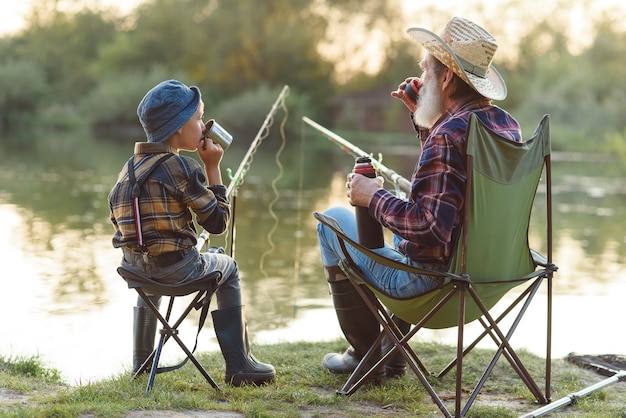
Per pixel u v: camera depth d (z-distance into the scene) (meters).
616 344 4.86
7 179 15.09
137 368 3.12
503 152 2.60
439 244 2.57
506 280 2.77
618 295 6.39
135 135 36.22
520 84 44.41
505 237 2.72
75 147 25.61
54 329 5.03
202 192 2.88
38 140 29.03
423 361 3.61
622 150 26.19
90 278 6.57
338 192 14.56
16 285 6.26
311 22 45.94
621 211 12.53
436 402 2.70
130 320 5.29
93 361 4.31
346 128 45.84
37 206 11.33
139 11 48.00
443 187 2.56
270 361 3.53
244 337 3.09
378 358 3.17
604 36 41.41
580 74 37.38
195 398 2.78
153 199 2.82
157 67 43.19
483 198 2.59
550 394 3.06
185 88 2.95
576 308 5.91
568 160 25.59
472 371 3.49
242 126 38.28
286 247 8.57
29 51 49.66
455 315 2.78
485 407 2.88
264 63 44.00
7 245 8.08
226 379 3.06
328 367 3.34
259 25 44.19
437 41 2.72
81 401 2.71
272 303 5.93
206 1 45.66
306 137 38.72
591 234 10.02
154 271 2.85
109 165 18.92
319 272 7.24
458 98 2.77
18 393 2.93
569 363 3.77
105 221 10.02
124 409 2.60
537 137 2.76
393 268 2.82
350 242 2.64
